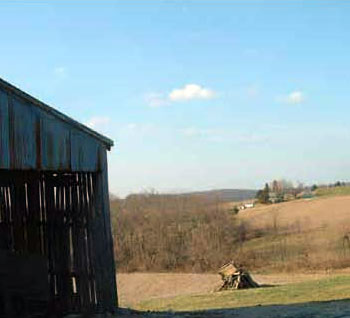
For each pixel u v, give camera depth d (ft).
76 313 50.67
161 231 209.67
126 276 190.29
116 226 211.00
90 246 51.24
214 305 82.02
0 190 52.54
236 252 201.57
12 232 52.08
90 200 51.70
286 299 78.13
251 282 132.77
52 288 51.47
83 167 49.52
